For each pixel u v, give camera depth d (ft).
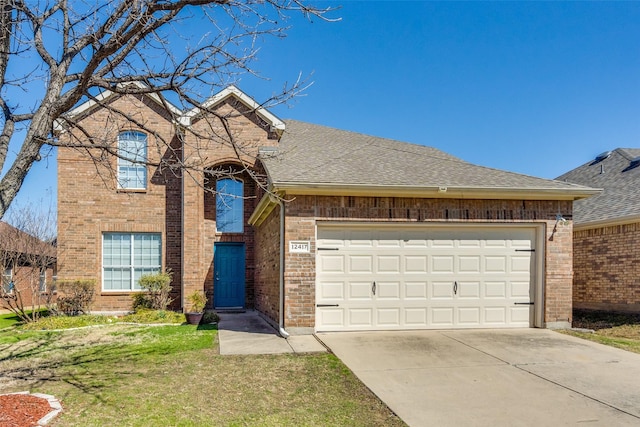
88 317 42.42
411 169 37.32
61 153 47.62
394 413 17.29
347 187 31.09
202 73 18.47
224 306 49.75
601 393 19.54
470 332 32.32
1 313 59.72
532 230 34.86
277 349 27.43
